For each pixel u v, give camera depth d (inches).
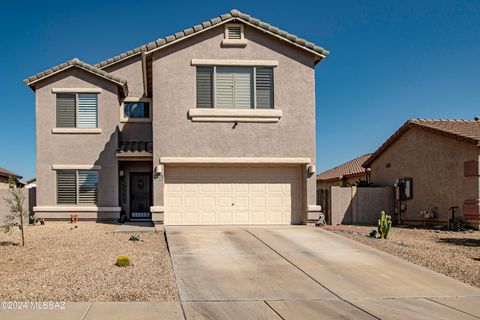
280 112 700.7
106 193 809.5
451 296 362.0
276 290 370.0
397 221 923.4
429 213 835.4
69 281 375.6
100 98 822.5
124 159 824.9
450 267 454.3
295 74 710.5
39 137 812.0
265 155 697.0
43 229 711.1
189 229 647.8
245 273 418.3
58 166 806.5
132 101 900.6
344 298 352.5
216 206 706.2
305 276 413.1
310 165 703.1
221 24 698.8
